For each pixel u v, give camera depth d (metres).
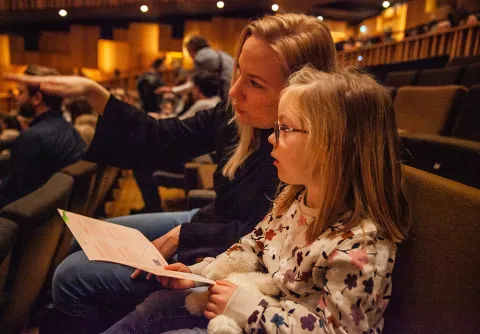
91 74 9.34
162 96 5.23
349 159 0.73
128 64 9.26
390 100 0.76
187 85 4.77
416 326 0.64
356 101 0.72
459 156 1.10
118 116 1.27
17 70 9.50
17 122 4.20
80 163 1.49
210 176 1.87
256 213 1.04
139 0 7.46
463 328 0.55
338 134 0.72
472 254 0.56
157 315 0.87
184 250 1.05
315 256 0.72
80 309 1.05
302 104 0.74
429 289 0.63
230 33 8.31
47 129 1.97
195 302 0.85
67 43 9.32
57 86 1.22
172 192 3.77
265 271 0.90
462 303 0.56
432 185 0.69
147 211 2.81
